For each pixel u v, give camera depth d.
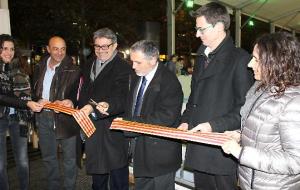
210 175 2.55
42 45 15.05
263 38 1.76
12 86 3.35
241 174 1.89
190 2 9.36
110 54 3.04
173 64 9.47
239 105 2.25
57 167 3.74
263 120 1.70
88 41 15.63
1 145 3.38
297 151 1.58
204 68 2.47
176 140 2.66
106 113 2.88
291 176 1.71
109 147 3.08
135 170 2.71
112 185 3.37
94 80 3.09
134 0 16.28
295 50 1.68
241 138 1.86
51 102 3.42
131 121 2.51
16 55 3.43
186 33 20.56
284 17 13.82
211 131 2.21
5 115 3.37
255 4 11.53
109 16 15.48
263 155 1.65
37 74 3.73
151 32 7.97
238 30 12.01
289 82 1.66
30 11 13.55
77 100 3.55
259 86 1.80
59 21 13.82
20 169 3.58
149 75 2.66
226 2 10.95
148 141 2.61
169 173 2.69
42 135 3.63
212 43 2.34
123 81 3.00
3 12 5.64
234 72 2.29
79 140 3.31
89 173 3.15
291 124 1.60
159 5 17.17
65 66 3.55
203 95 2.38
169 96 2.55
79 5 14.17
